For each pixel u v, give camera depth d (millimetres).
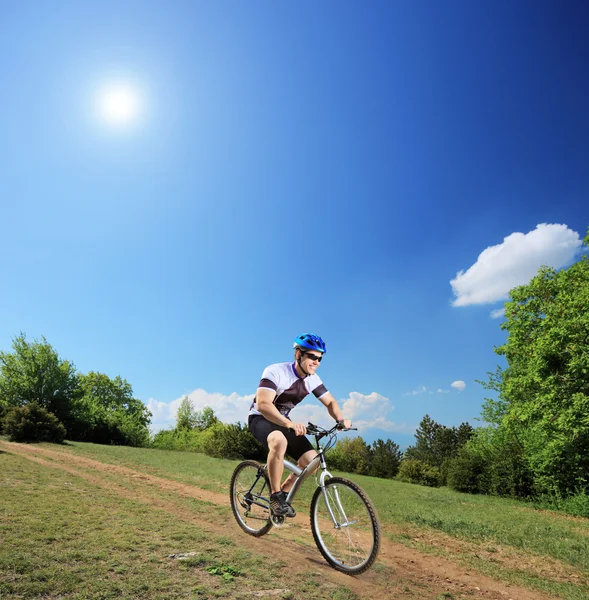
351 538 4180
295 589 3492
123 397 62906
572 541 7230
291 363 4664
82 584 3143
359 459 46562
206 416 51344
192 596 3127
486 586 4488
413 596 3799
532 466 17172
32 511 5270
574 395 17734
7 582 3061
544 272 24391
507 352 25094
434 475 35031
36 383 32562
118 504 6469
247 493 5184
